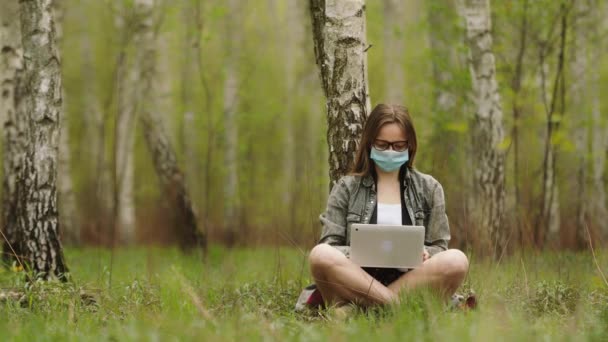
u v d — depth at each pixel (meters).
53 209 6.83
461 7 11.55
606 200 16.66
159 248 14.77
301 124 25.16
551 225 13.22
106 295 5.64
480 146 9.95
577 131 14.61
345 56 5.90
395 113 5.06
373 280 4.82
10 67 9.20
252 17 23.67
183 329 4.04
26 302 5.61
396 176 5.24
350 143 5.86
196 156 21.75
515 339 3.72
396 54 17.44
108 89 22.91
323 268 4.85
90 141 24.70
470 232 8.30
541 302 5.32
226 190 17.83
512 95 10.89
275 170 24.45
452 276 4.82
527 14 11.55
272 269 7.99
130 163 17.41
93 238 17.59
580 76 14.69
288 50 22.45
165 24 14.93
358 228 4.82
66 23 22.69
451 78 12.53
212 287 6.31
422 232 4.82
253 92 19.58
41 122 6.83
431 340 3.74
